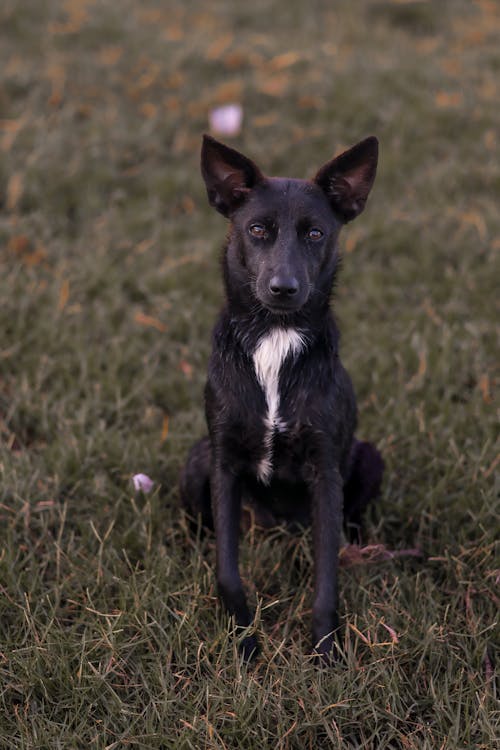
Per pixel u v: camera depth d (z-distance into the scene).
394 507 4.97
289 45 11.62
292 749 3.54
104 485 5.04
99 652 3.88
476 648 3.92
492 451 5.20
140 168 8.85
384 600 4.23
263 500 4.78
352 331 6.70
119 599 4.16
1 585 4.26
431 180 8.72
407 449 5.44
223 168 4.40
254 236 4.27
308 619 4.25
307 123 9.78
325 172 4.36
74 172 8.52
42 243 7.59
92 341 6.54
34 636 3.88
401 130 9.48
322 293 4.38
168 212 8.43
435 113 9.83
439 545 4.71
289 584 4.50
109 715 3.61
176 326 6.73
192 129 9.56
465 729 3.55
